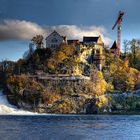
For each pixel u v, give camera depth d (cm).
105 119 18925
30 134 10994
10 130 11925
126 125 14888
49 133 11400
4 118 18662
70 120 17675
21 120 17112
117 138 10512
